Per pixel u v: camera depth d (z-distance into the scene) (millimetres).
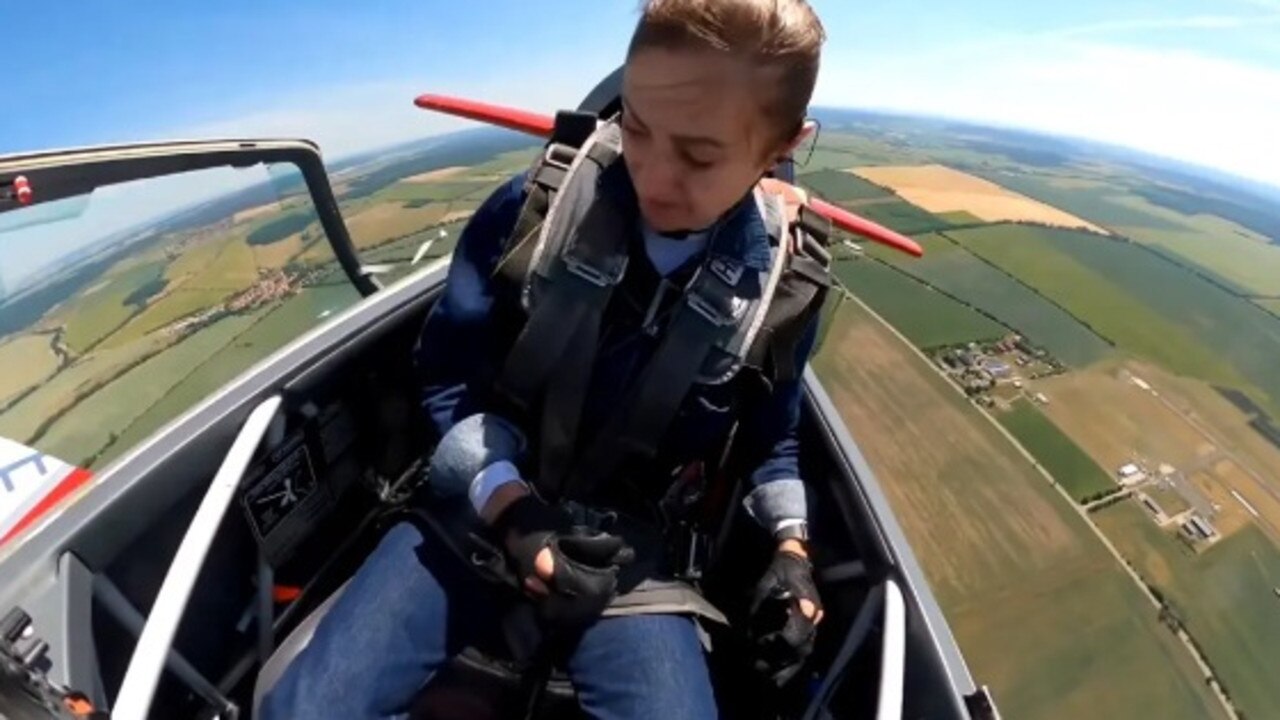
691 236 644
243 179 1155
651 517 775
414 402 1054
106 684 643
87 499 661
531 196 670
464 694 769
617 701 681
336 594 867
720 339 665
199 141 1017
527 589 653
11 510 864
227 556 815
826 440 927
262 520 866
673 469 769
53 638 578
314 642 694
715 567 943
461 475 699
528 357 670
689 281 659
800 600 763
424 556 736
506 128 1404
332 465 976
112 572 676
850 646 757
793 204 737
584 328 657
